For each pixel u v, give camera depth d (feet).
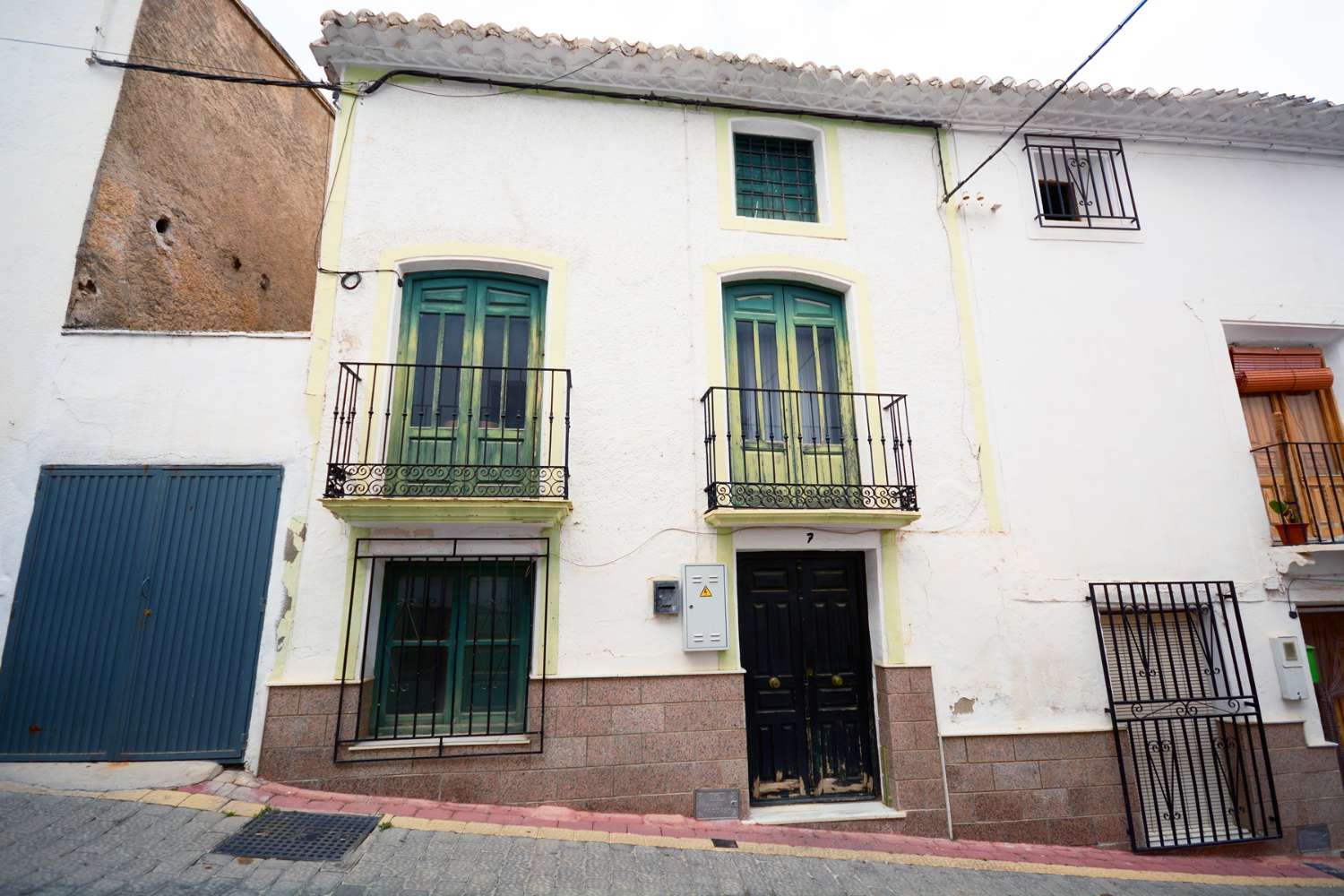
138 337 16.16
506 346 18.16
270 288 25.57
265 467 15.87
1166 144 22.89
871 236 20.27
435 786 14.80
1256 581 19.44
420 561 16.26
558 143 19.16
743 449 18.38
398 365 15.79
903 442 18.78
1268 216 22.86
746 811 15.81
